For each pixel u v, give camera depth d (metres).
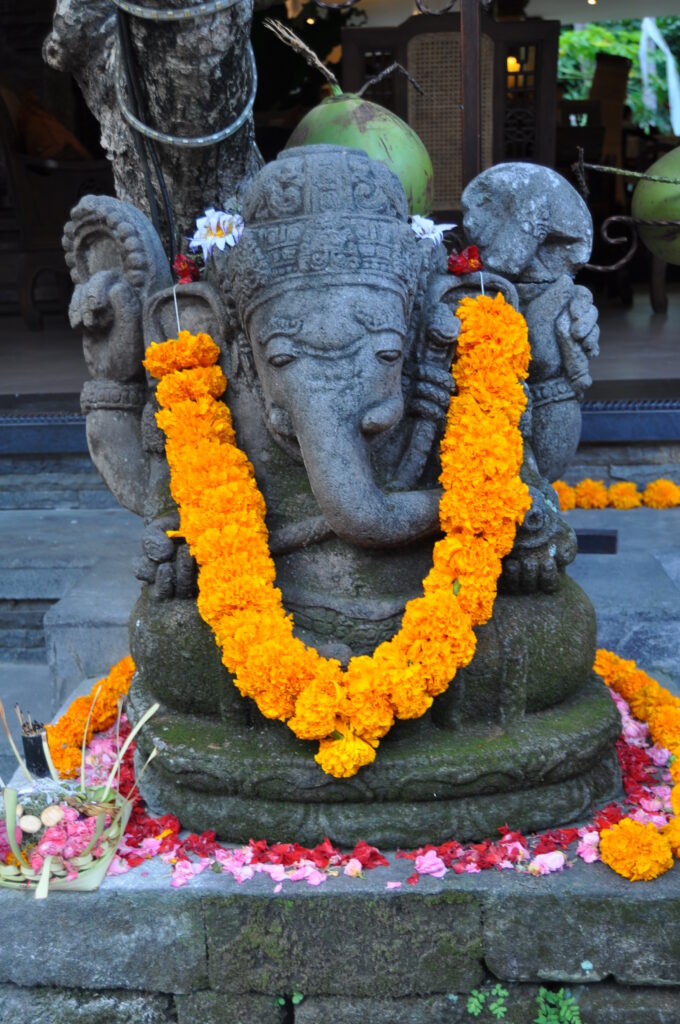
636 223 4.51
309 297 2.18
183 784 2.33
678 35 15.17
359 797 2.23
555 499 2.55
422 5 3.19
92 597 3.57
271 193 2.24
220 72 2.78
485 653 2.33
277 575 2.44
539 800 2.28
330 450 2.17
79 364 6.96
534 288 2.54
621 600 3.44
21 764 2.42
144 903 2.15
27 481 4.87
